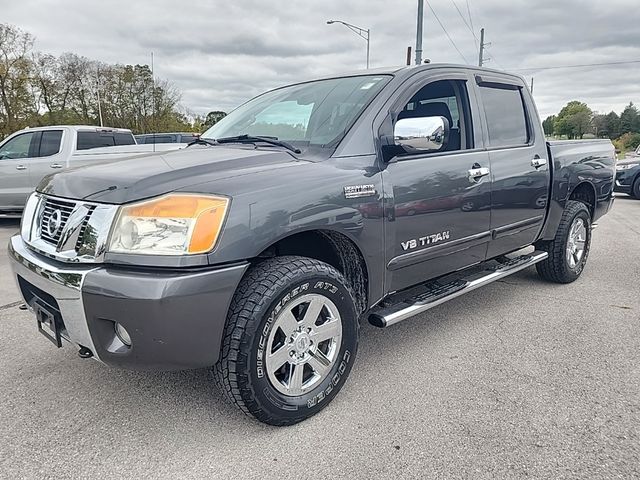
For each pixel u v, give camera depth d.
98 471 2.18
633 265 5.75
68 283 2.19
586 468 2.15
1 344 3.49
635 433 2.41
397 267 2.95
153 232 2.11
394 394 2.80
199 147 3.23
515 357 3.27
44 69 43.84
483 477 2.11
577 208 4.73
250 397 2.30
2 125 37.31
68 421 2.55
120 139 9.69
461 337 3.61
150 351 2.11
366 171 2.73
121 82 50.16
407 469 2.17
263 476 2.14
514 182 3.82
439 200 3.13
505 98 4.00
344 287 2.59
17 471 2.17
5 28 37.00
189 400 2.75
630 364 3.15
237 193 2.22
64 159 8.58
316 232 2.71
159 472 2.17
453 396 2.77
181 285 2.05
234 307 2.27
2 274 5.39
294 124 3.16
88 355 2.34
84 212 2.25
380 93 3.01
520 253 5.64
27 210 2.77
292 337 2.44
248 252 2.20
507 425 2.48
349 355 2.70
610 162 5.40
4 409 2.66
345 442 2.36
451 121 3.54
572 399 2.73
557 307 4.25
